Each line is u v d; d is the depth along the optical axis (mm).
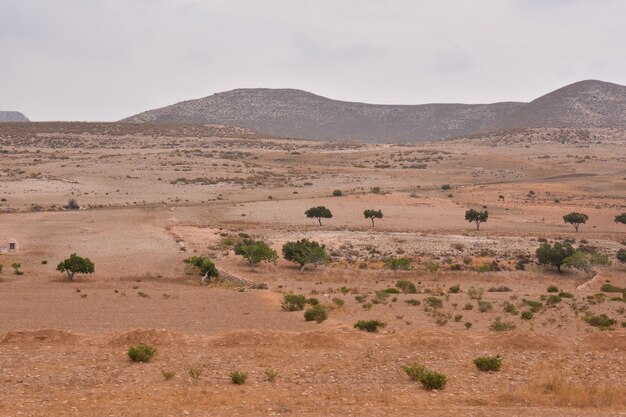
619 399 19516
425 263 83562
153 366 23922
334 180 185000
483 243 97125
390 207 135000
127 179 171250
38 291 56219
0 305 45969
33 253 83750
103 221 110750
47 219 110375
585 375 23188
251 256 78500
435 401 19438
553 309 45875
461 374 23203
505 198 158000
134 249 87312
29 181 160250
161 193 153375
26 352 26062
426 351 26906
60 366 23719
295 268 79750
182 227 107188
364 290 61281
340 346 27578
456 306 46469
